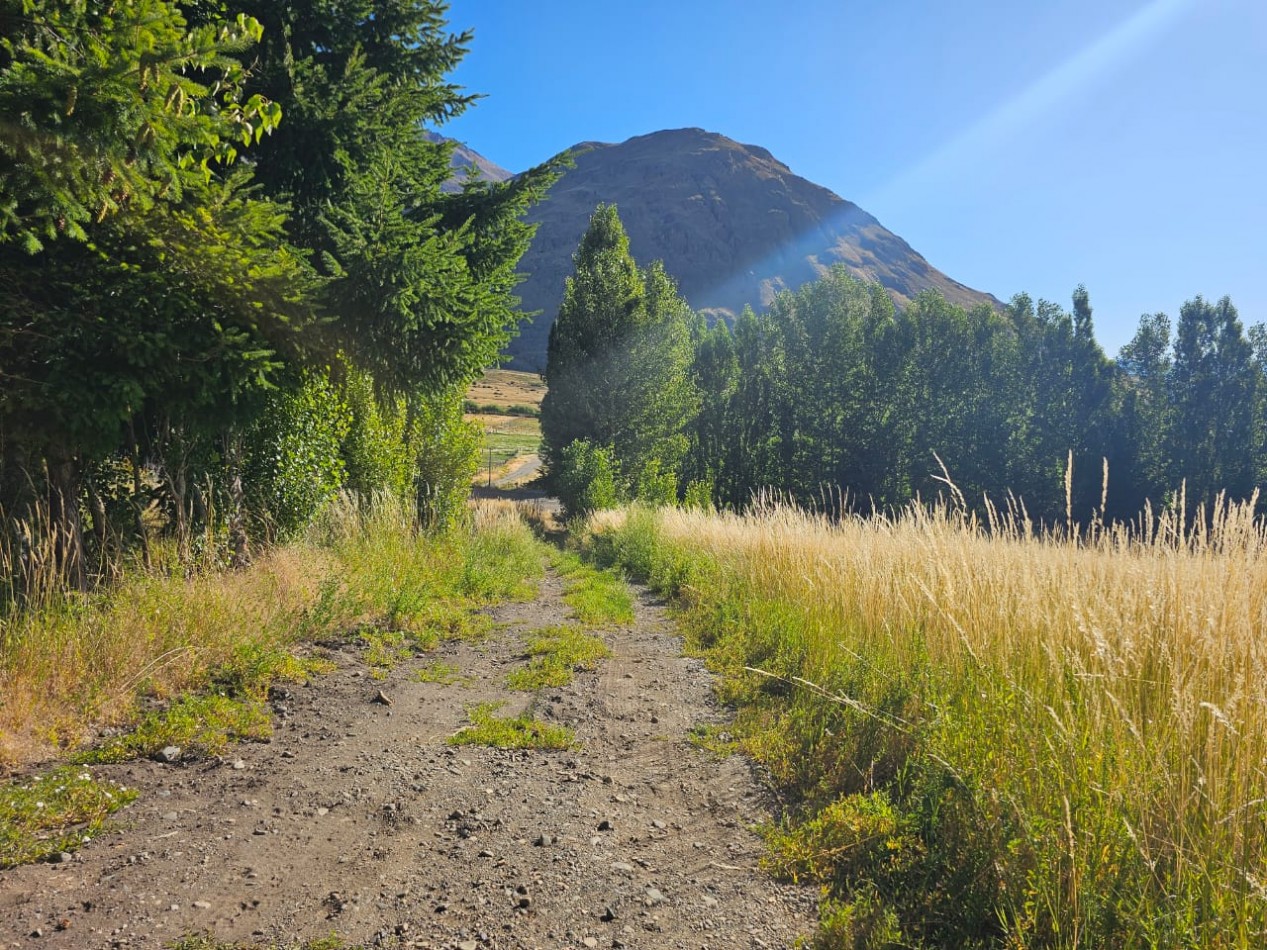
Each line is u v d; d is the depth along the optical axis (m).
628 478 27.80
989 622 3.98
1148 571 3.41
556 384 28.77
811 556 7.70
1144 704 3.11
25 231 4.39
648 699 5.32
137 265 5.43
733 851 3.10
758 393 44.53
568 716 4.87
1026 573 4.01
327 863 2.87
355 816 3.30
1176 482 42.31
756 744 4.23
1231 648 2.84
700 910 2.64
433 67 10.67
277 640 5.62
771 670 5.69
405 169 9.97
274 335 6.63
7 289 5.17
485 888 2.74
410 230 8.05
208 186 5.76
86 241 5.07
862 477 43.12
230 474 7.72
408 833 3.17
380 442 10.99
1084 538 4.45
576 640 6.93
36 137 3.97
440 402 13.09
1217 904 2.12
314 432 8.97
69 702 4.06
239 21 4.51
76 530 5.79
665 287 28.92
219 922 2.43
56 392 4.94
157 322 5.46
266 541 8.11
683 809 3.53
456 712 4.89
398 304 7.80
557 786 3.75
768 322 46.34
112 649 4.49
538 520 28.45
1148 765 2.64
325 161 8.99
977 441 43.47
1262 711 2.52
